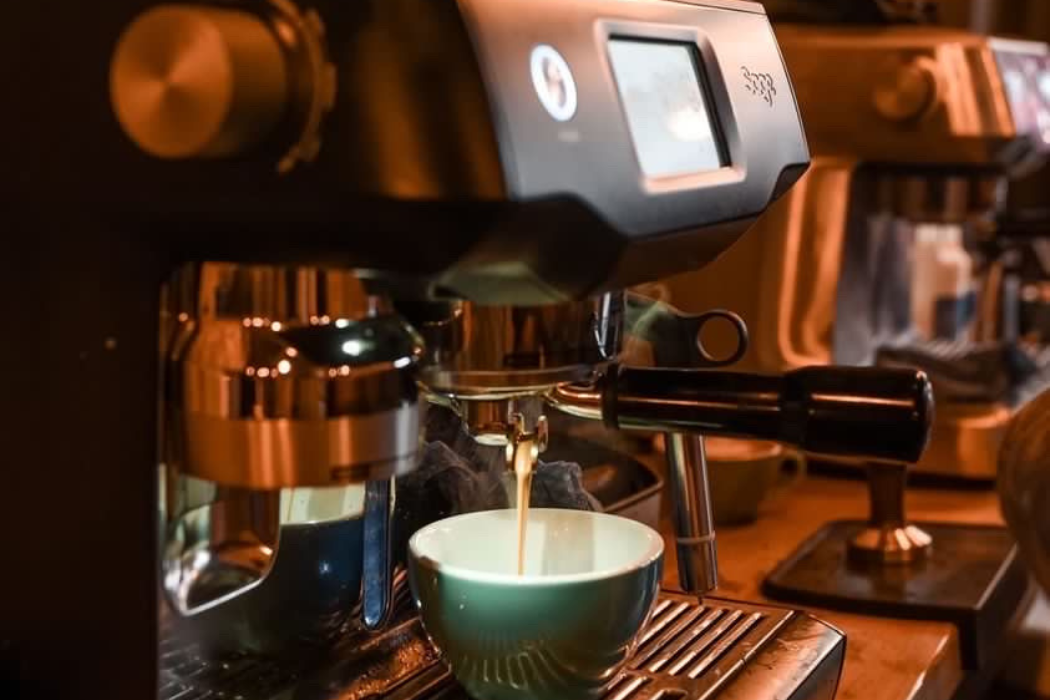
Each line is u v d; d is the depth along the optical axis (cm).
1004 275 162
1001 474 70
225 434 50
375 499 67
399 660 70
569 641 60
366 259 48
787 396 60
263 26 45
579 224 46
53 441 54
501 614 60
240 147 45
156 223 50
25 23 50
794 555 105
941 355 137
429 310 55
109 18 48
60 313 53
